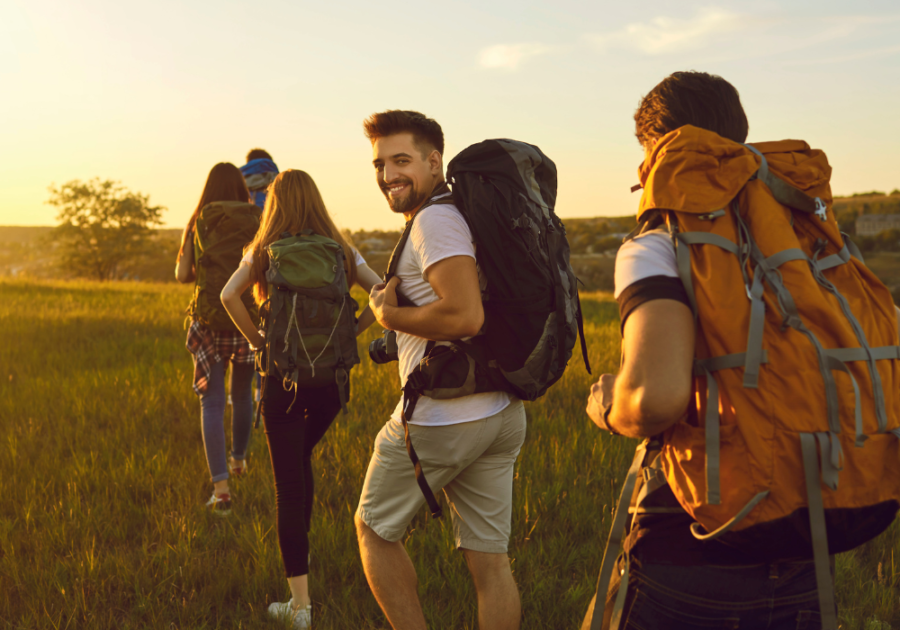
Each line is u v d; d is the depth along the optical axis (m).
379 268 38.66
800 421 1.30
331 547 3.44
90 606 2.99
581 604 3.01
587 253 120.81
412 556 3.38
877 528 1.36
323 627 2.87
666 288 1.38
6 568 3.22
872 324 1.43
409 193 2.41
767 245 1.40
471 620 2.88
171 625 2.92
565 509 3.87
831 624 1.28
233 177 4.17
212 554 3.47
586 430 5.21
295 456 2.97
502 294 2.13
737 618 1.44
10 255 162.12
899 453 1.38
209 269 3.87
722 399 1.36
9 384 6.82
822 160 1.55
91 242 89.25
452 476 2.34
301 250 2.97
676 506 1.50
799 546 1.34
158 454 4.75
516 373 2.16
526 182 2.19
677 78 1.63
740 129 1.59
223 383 4.12
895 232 112.81
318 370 2.92
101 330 10.30
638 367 1.34
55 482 4.24
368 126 2.44
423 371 2.24
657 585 1.49
